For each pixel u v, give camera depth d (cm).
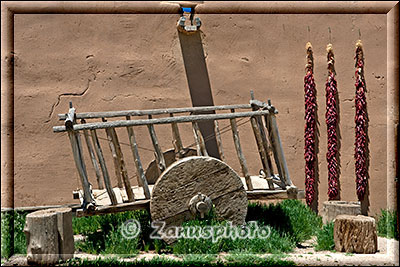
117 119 743
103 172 558
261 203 722
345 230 576
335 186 754
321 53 773
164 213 562
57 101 736
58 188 730
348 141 768
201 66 762
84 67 742
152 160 725
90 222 679
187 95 758
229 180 580
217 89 763
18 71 734
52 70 738
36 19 739
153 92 752
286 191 598
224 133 762
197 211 566
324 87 771
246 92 766
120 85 746
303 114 772
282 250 571
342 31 776
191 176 569
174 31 759
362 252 570
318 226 680
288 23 775
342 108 771
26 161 728
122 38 750
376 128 769
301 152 769
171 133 750
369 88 771
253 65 770
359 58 770
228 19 769
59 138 734
